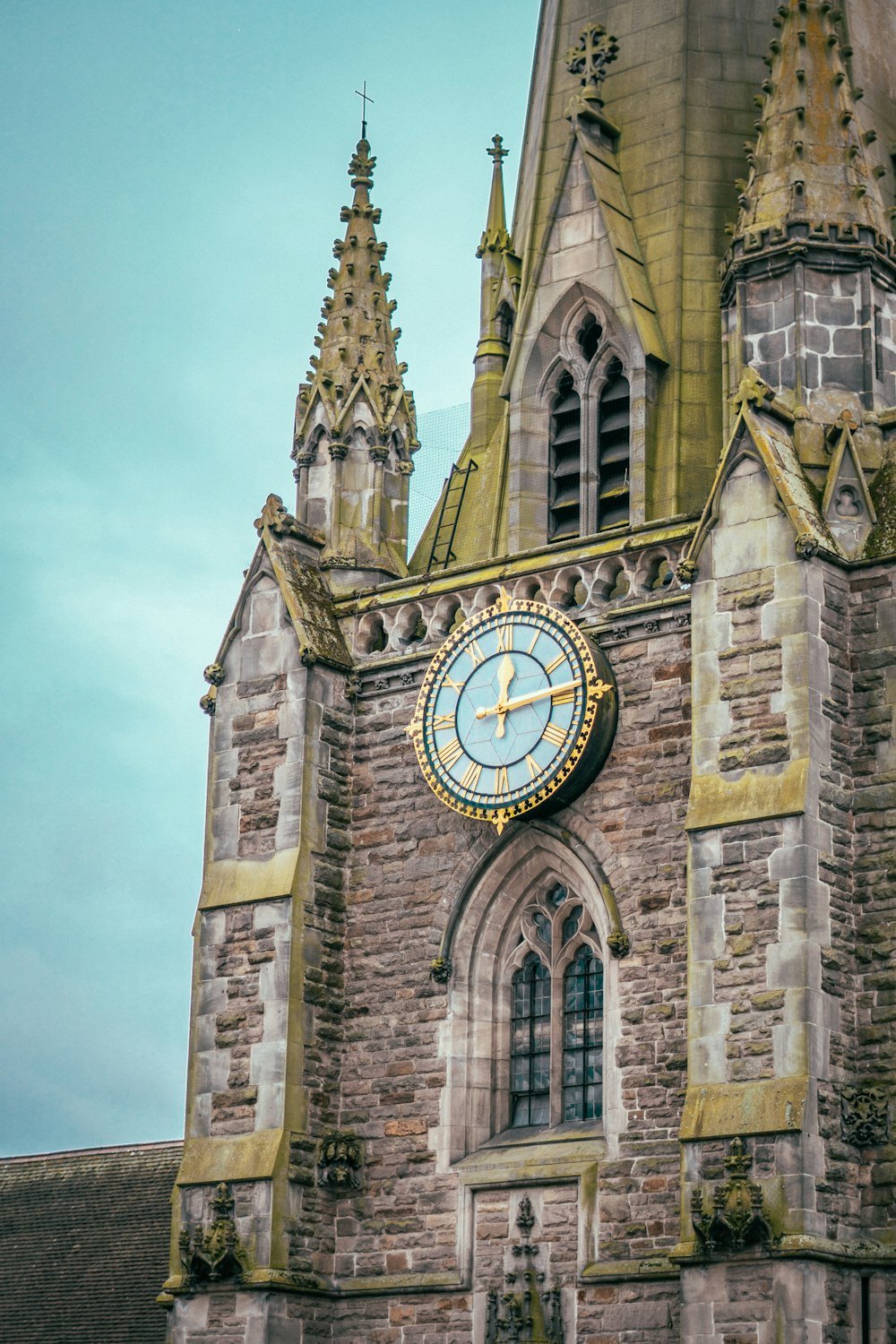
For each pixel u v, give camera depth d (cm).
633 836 5128
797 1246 4509
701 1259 4606
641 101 5906
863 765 4894
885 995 4756
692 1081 4756
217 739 5628
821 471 5088
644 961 5047
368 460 5862
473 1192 5162
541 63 6219
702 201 5747
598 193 5725
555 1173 5034
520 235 6184
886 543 4972
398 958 5403
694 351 5594
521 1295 5028
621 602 5247
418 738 5375
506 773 5231
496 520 5753
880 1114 4684
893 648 4916
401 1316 5175
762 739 4875
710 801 4884
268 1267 5141
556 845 5256
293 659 5559
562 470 5669
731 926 4794
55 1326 5912
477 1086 5278
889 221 5388
